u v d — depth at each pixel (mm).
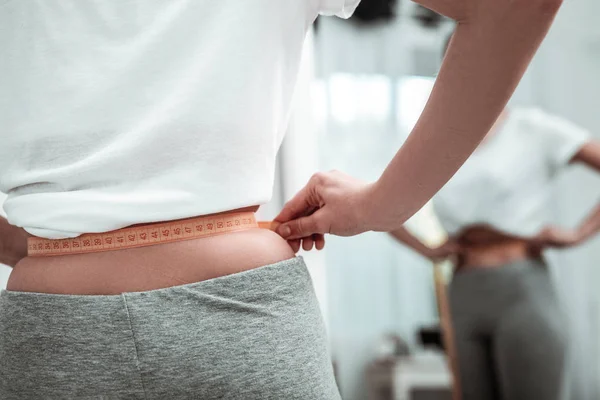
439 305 2736
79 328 450
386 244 2973
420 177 475
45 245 503
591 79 3141
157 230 473
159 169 467
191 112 462
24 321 469
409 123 2971
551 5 375
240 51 470
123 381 441
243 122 472
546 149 2359
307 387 469
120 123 471
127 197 464
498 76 407
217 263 469
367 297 2951
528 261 2338
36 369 459
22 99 498
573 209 2996
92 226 466
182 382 440
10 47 500
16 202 497
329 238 2965
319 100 2906
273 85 488
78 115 478
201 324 448
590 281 3121
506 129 2377
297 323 479
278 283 477
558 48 3146
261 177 487
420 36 2996
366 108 2939
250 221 509
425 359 2893
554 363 2307
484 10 388
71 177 475
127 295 449
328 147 2893
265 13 478
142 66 470
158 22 472
